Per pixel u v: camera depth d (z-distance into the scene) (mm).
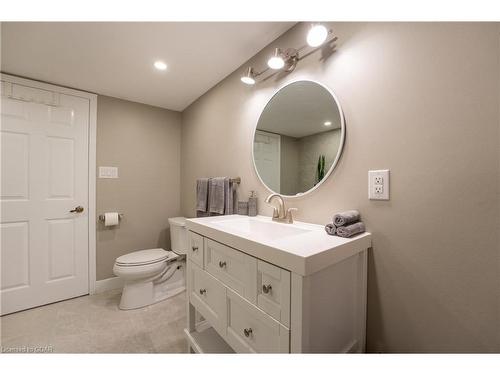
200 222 1223
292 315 690
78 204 2043
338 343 835
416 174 830
